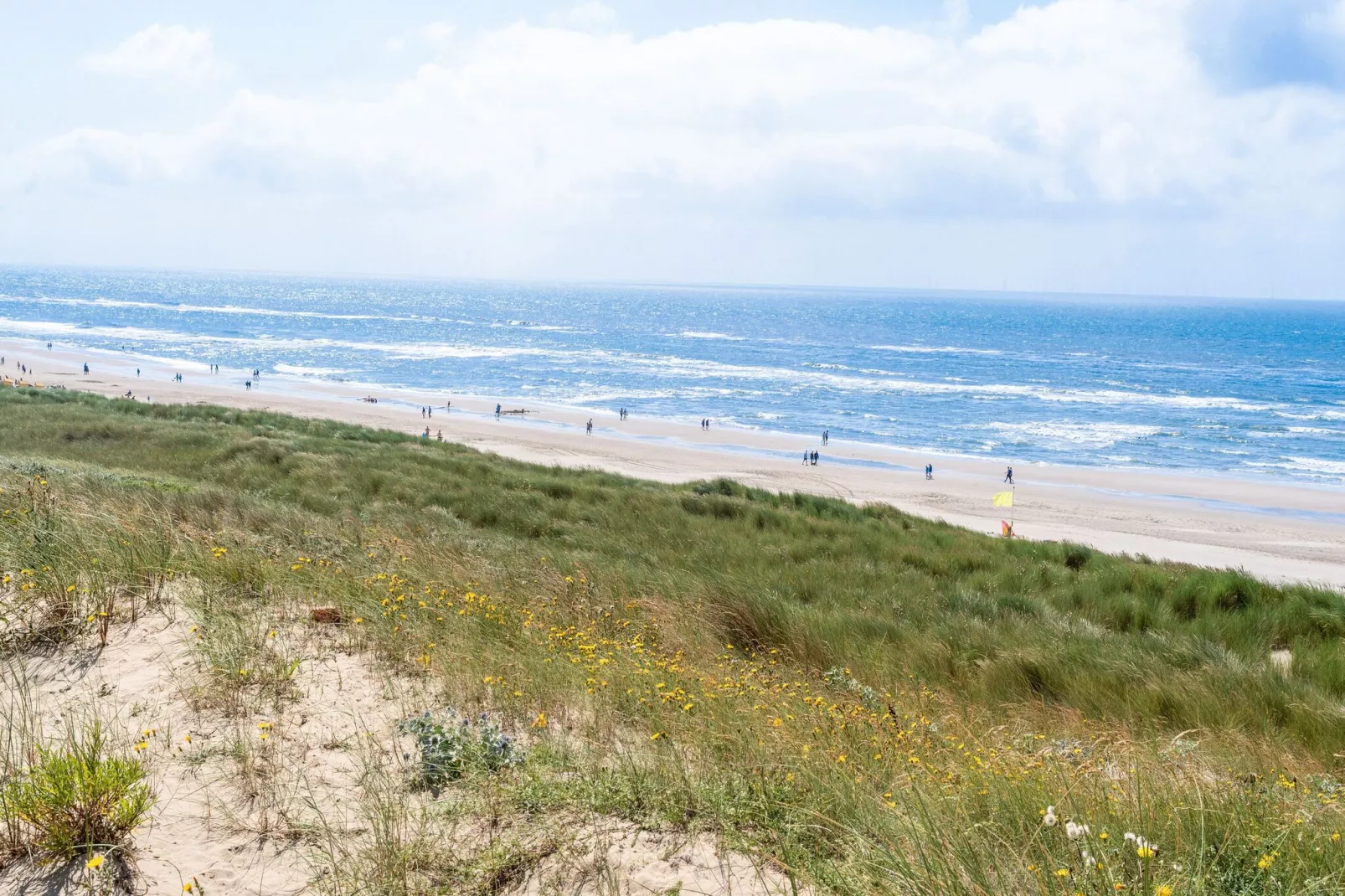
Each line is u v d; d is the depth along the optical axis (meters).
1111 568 17.17
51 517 6.57
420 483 21.17
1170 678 8.14
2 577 5.32
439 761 3.90
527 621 6.84
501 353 131.00
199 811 3.42
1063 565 18.27
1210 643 10.22
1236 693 7.79
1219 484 49.44
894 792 3.78
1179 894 2.86
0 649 4.70
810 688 6.77
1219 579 14.84
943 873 2.95
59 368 86.62
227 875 3.03
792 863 3.26
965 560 17.66
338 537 10.01
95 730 3.37
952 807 3.66
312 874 3.07
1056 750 5.38
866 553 17.47
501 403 76.94
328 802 3.58
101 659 4.73
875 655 8.55
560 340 161.62
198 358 107.81
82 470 14.01
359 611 6.04
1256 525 39.03
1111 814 3.56
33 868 2.98
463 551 11.26
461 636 5.83
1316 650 10.41
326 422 39.56
